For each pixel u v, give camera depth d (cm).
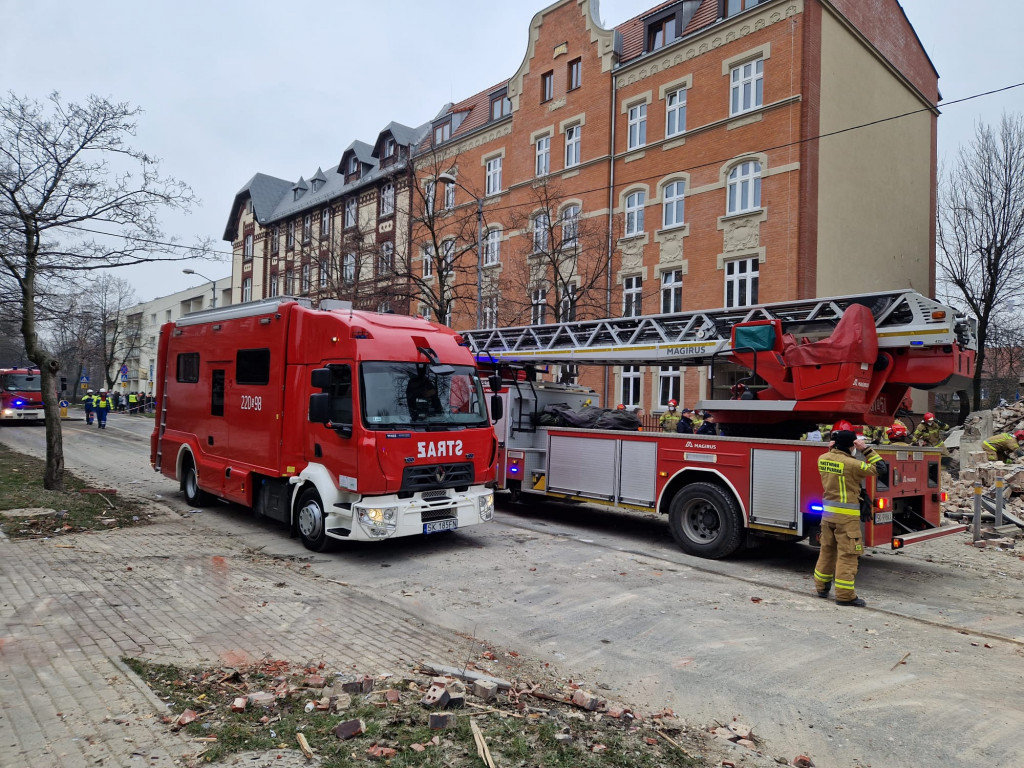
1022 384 2647
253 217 4822
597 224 2383
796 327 887
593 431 1024
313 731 365
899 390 876
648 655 531
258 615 579
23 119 1033
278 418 902
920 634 594
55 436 1116
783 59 1973
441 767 335
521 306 2473
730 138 2086
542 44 2695
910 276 2480
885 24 2311
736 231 2059
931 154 2619
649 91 2323
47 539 803
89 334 4894
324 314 855
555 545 925
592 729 393
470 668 487
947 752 389
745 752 383
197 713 380
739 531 842
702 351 961
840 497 691
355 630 557
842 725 421
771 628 601
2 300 1336
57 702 383
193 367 1137
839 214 2067
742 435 965
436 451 834
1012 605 699
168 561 747
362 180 3569
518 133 2789
